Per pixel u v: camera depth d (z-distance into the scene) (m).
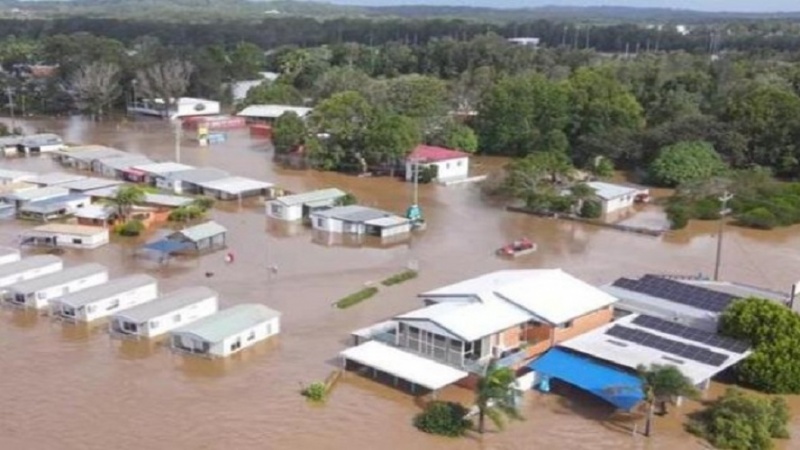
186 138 138.38
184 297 59.41
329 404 47.41
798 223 90.94
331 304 63.16
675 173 105.94
